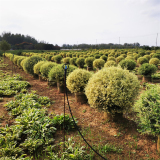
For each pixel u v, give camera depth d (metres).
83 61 16.16
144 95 3.18
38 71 10.47
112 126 4.19
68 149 3.20
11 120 4.63
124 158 3.03
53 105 6.01
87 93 4.46
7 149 3.03
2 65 18.67
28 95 6.39
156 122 2.71
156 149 3.17
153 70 9.38
